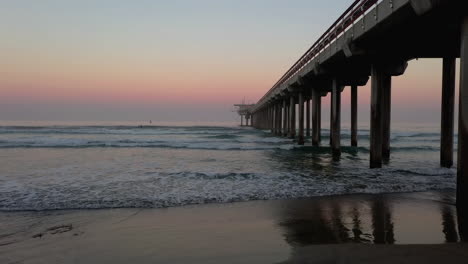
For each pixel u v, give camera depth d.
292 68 22.72
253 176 11.09
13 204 7.46
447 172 11.52
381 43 10.62
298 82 20.98
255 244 4.95
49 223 6.18
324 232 5.50
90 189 9.06
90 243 5.09
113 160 16.31
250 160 16.44
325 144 28.22
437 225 5.84
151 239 5.26
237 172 11.86
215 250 4.71
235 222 6.17
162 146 24.91
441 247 4.57
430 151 22.94
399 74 13.91
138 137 36.06
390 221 6.11
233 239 5.21
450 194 8.45
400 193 8.60
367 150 21.42
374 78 11.36
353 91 20.52
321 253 4.45
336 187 9.34
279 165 14.45
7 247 4.93
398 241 5.00
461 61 5.86
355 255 4.31
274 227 5.84
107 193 8.59
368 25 9.38
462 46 5.89
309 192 8.78
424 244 4.74
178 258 4.44
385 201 7.73
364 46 10.75
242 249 4.74
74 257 4.55
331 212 6.79
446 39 9.91
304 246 4.79
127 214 6.79
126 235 5.46
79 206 7.35
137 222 6.21
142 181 10.28
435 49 10.84
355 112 20.56
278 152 20.56
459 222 5.67
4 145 24.34
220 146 24.42
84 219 6.43
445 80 11.82
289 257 4.36
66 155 18.59
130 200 7.89
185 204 7.59
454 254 4.27
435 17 7.80
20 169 12.84
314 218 6.36
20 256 4.59
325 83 20.50
